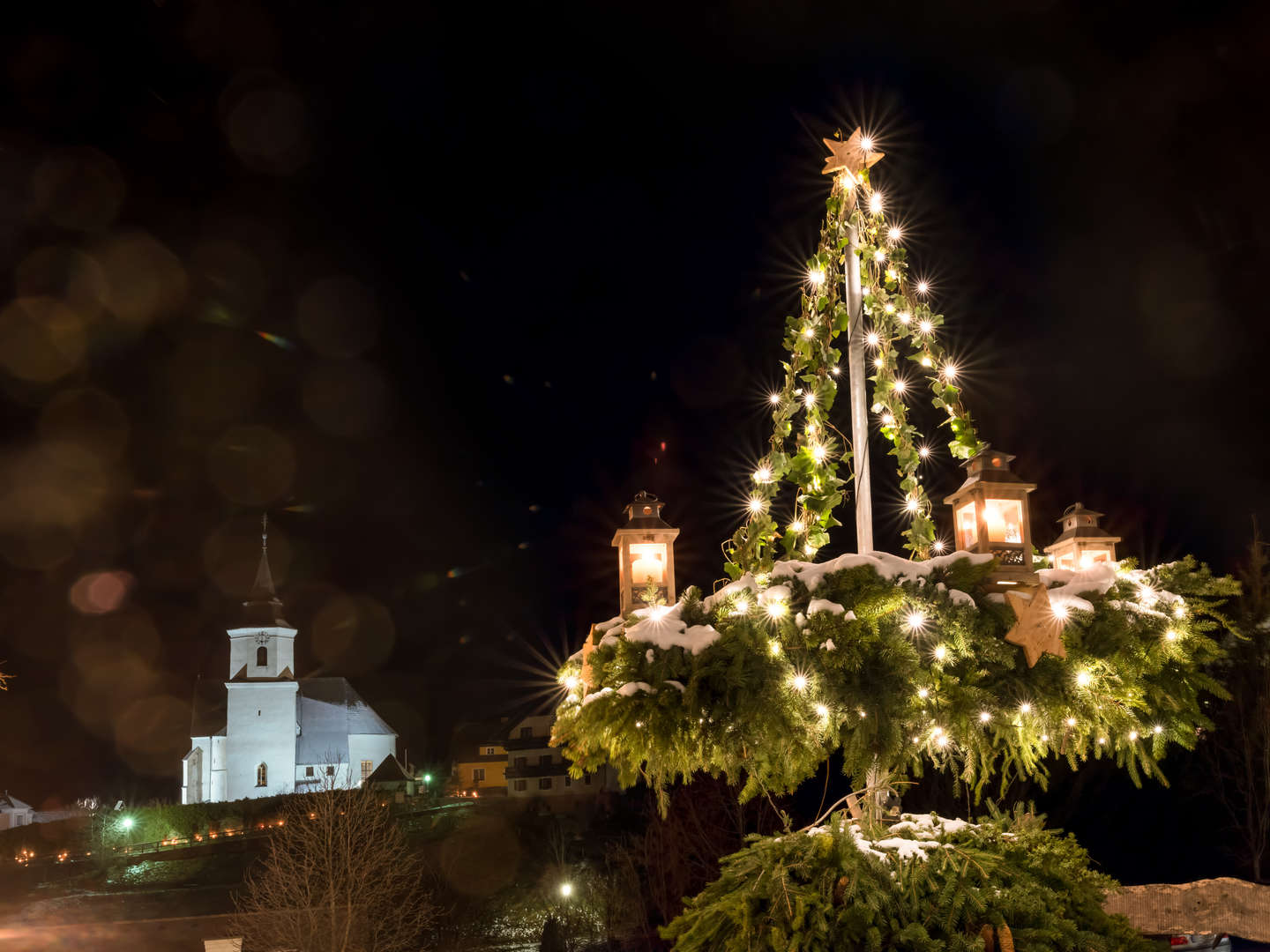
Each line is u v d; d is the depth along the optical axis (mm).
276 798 55500
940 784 12695
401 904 25953
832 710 2879
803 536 3740
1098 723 3115
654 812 18219
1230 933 4305
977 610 2871
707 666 2822
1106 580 2947
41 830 54031
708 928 3197
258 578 65375
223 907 36688
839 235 3973
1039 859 3240
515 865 31344
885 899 2957
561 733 3314
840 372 4012
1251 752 13875
